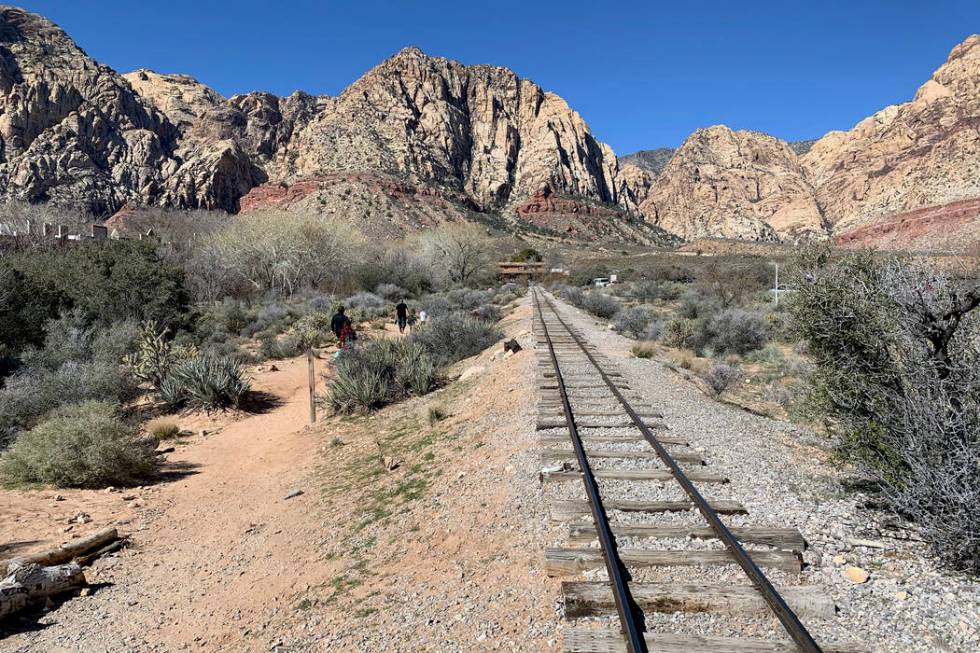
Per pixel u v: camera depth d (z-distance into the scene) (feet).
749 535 16.58
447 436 32.24
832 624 12.91
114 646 15.80
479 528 19.42
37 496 27.91
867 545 16.38
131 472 32.14
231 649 15.19
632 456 24.41
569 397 35.58
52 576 18.66
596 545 16.62
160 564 21.52
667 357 58.08
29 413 42.75
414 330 68.90
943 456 15.69
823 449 27.07
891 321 17.48
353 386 44.04
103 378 48.32
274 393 54.34
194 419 46.42
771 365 54.65
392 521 21.89
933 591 13.93
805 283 20.06
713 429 29.66
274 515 25.62
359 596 16.76
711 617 13.15
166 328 65.67
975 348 15.80
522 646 12.91
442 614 14.83
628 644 11.94
